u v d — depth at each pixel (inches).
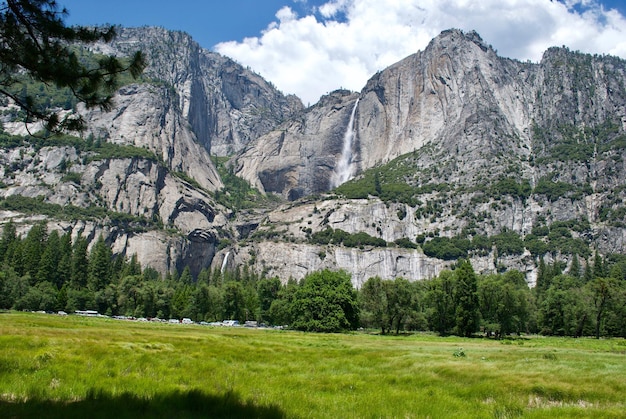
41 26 744.3
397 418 737.0
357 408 788.0
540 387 1037.8
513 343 3174.2
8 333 1621.6
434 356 1708.9
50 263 5782.5
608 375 1190.3
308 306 4288.9
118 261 7091.5
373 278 4515.3
